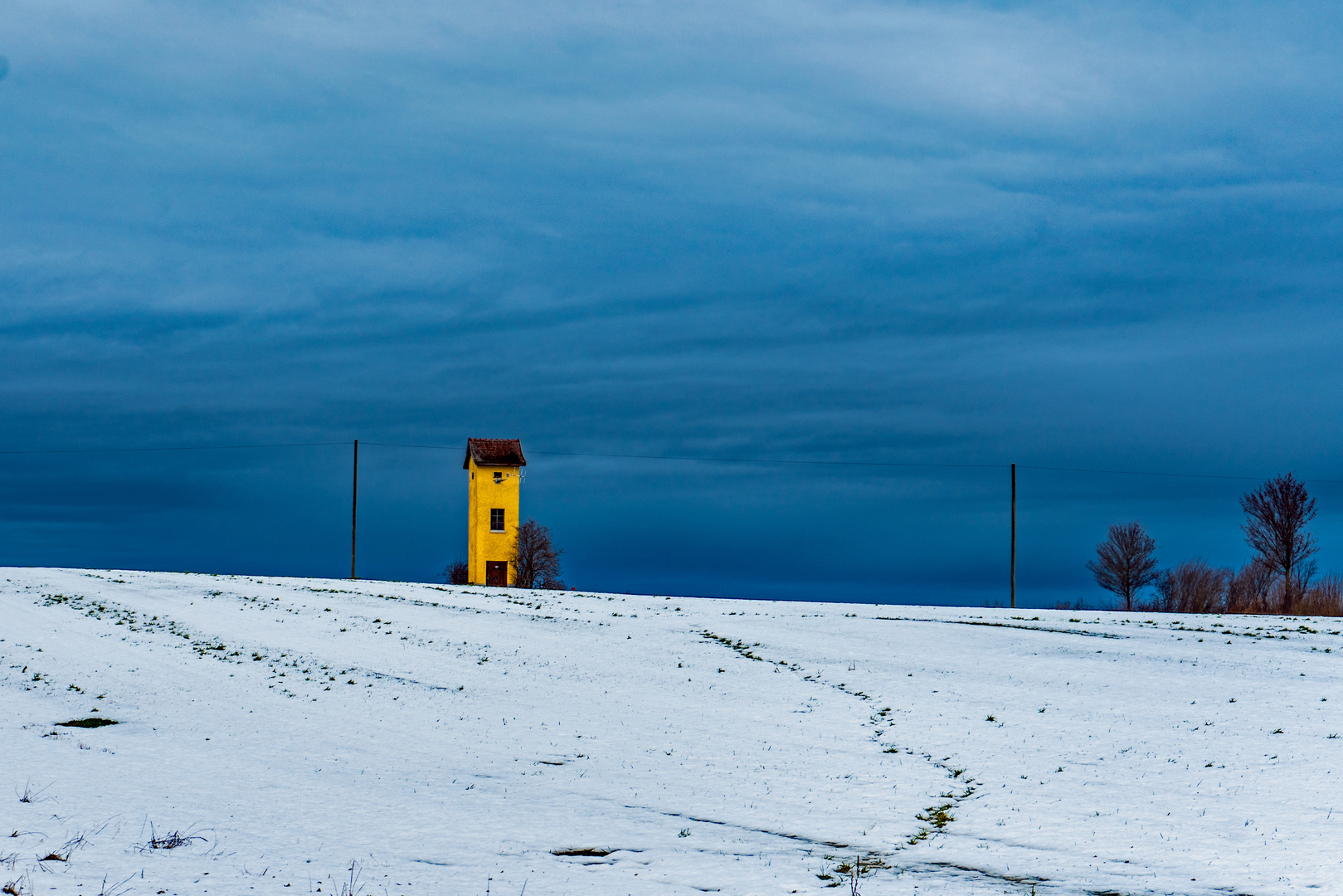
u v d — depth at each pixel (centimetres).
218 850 1758
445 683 3628
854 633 4662
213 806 2078
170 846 1766
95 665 3856
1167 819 1970
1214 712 2989
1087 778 2320
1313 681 3391
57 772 2330
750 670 3844
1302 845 1772
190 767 2458
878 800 2167
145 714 3088
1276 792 2144
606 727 2966
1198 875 1617
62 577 6525
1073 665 3794
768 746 2714
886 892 1549
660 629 4819
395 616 5209
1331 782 2217
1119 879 1611
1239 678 3472
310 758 2578
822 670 3809
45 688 3431
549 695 3422
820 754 2617
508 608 5538
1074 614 5447
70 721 2969
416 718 3081
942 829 1938
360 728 2942
